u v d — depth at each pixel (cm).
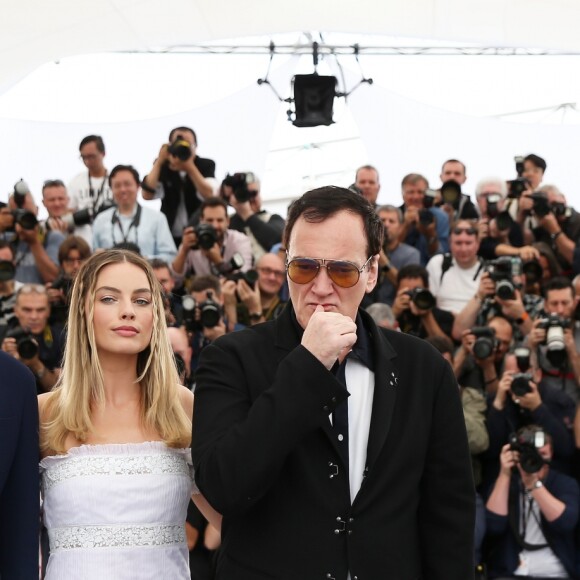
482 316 945
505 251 1042
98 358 430
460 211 1117
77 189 1152
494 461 820
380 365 360
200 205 1115
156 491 422
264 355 359
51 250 1073
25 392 391
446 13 998
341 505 344
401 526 350
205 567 688
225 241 1051
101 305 424
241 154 1295
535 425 777
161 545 421
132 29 1012
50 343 920
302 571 340
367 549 343
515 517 768
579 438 817
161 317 437
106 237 1059
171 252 1066
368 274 358
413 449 356
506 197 1123
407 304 942
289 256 352
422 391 363
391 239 1057
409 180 1122
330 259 344
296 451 345
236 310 953
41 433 427
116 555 414
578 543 771
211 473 331
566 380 869
